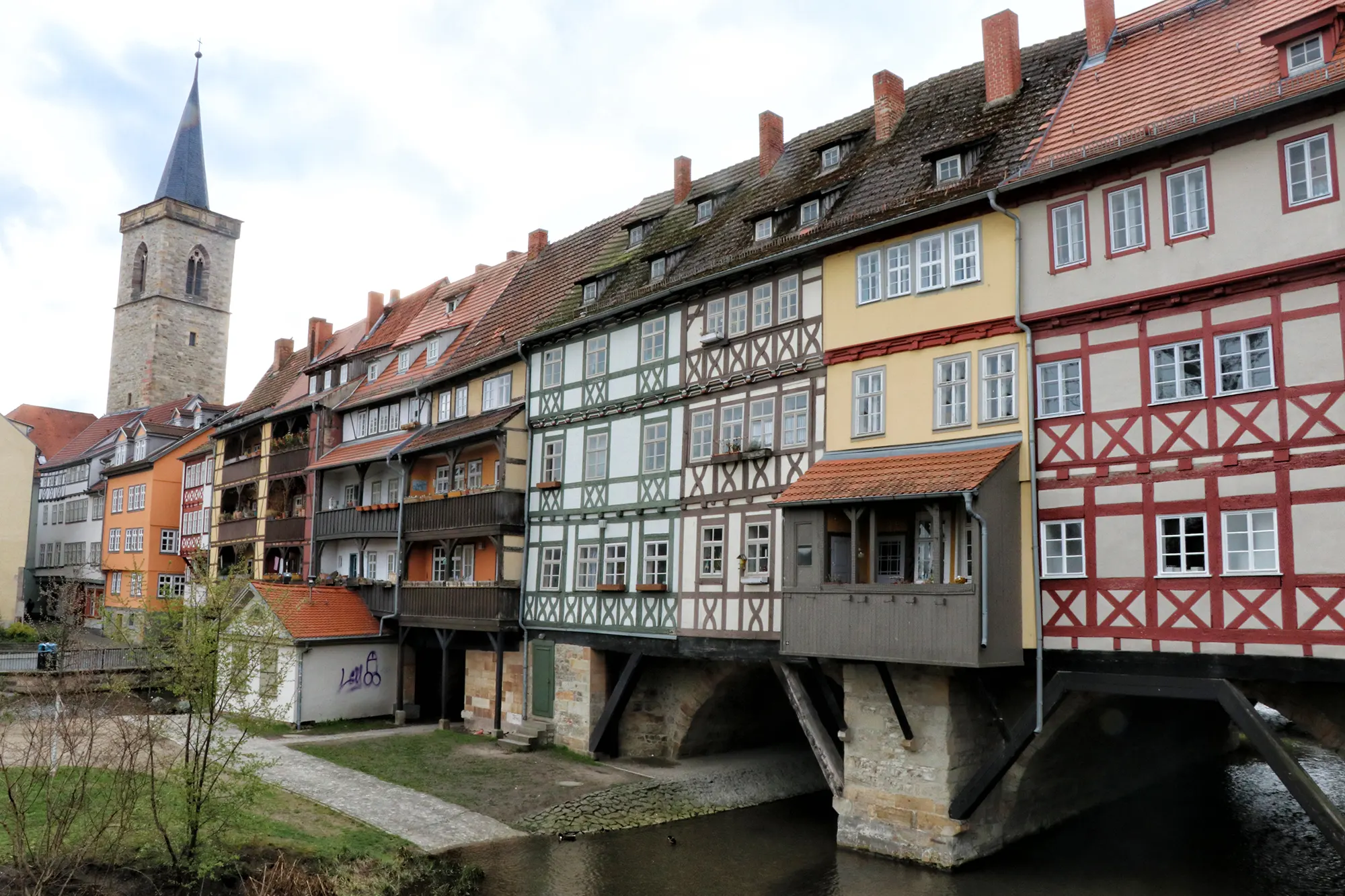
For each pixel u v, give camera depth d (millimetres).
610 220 27625
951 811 14414
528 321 25688
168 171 61281
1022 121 15984
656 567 19703
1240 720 11547
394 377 30422
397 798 17875
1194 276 12484
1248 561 11805
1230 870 14953
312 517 31141
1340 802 19391
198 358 60219
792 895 13836
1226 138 12352
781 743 23188
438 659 27516
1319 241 11500
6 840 12398
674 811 18297
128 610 41312
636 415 20766
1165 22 15578
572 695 21703
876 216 16453
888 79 19453
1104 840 16516
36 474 56219
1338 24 12172
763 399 17891
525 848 15875
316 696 24969
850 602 14438
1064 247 13859
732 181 23344
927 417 15211
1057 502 13555
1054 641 13375
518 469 23625
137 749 12602
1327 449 11297
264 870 12992
